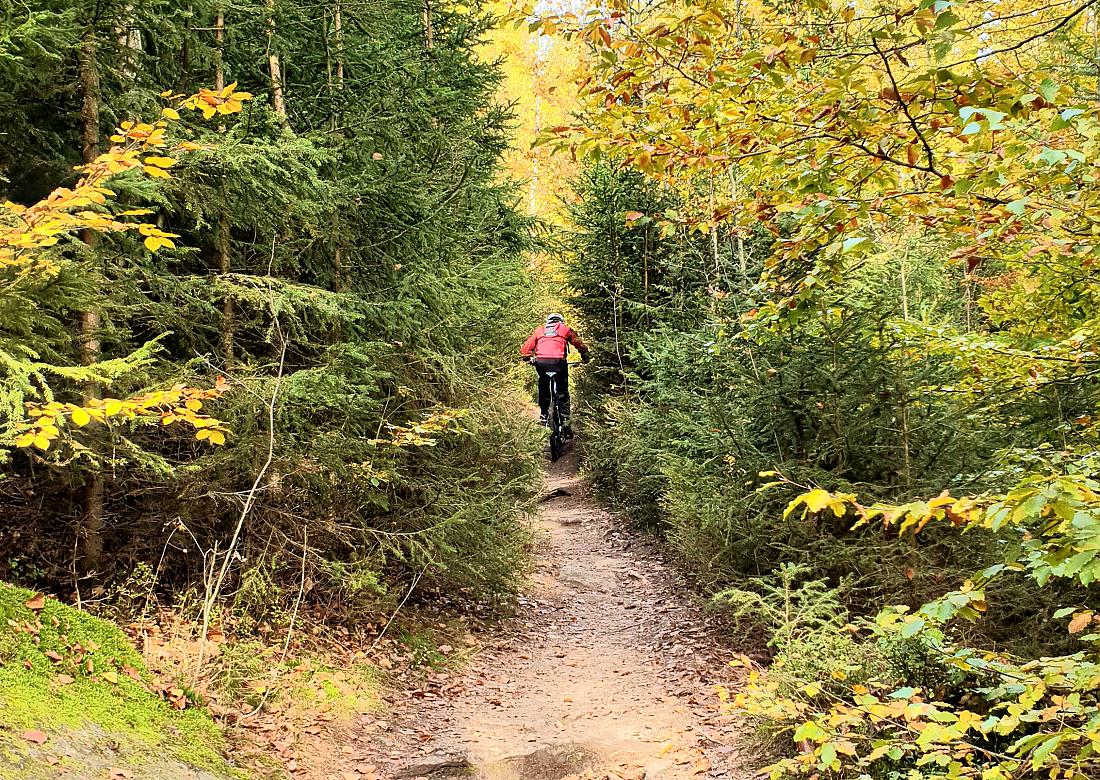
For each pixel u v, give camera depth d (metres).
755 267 9.01
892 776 4.56
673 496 10.44
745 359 7.90
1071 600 5.77
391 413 8.52
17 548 6.39
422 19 13.05
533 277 16.03
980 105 3.20
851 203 3.94
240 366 6.98
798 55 3.66
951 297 11.02
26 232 3.85
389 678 7.63
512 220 15.59
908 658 5.25
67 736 4.12
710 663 8.19
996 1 3.60
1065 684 2.99
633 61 4.07
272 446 6.54
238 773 4.96
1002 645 5.93
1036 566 2.82
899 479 7.02
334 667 7.21
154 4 6.38
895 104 3.64
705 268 11.42
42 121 6.39
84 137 6.17
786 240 4.39
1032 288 4.46
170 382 6.04
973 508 2.75
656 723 6.81
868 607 6.85
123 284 6.05
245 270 7.89
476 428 9.21
